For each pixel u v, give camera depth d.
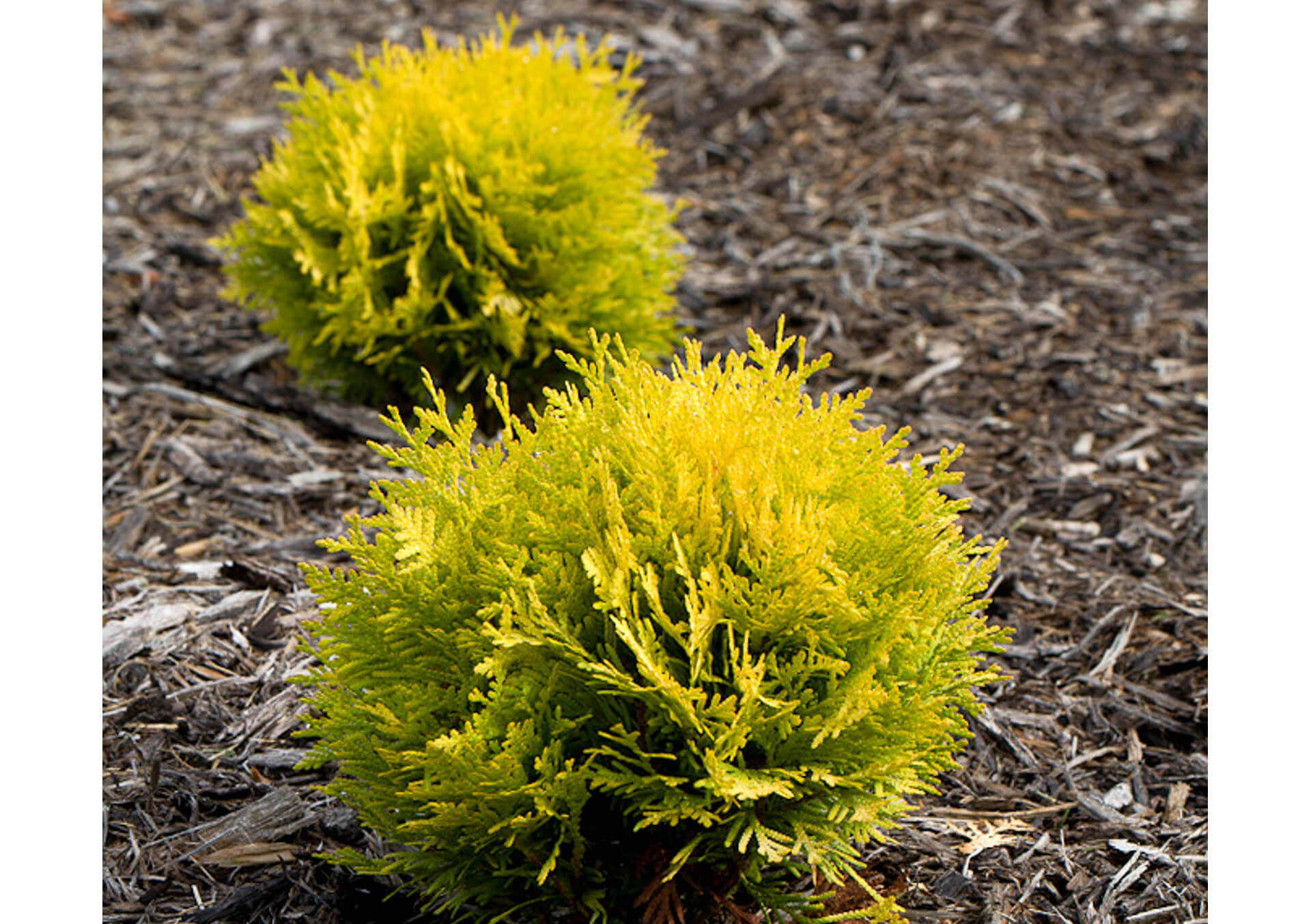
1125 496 4.17
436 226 4.07
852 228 5.72
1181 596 3.70
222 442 4.33
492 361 4.17
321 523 3.96
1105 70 6.84
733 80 6.75
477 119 4.11
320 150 4.09
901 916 2.56
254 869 2.69
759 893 2.33
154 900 2.61
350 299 4.01
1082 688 3.36
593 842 2.32
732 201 5.91
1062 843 2.85
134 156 6.13
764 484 2.25
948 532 2.47
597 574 2.12
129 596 3.52
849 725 2.15
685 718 2.12
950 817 2.92
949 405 4.68
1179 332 5.06
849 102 6.57
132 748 3.02
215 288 5.28
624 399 2.43
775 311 5.20
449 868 2.32
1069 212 5.82
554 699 2.26
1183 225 5.73
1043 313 5.19
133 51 7.05
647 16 7.26
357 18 7.34
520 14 7.27
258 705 3.16
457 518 2.37
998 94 6.63
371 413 4.51
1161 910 2.66
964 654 2.41
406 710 2.28
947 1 7.50
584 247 4.04
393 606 2.32
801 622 2.20
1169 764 3.10
